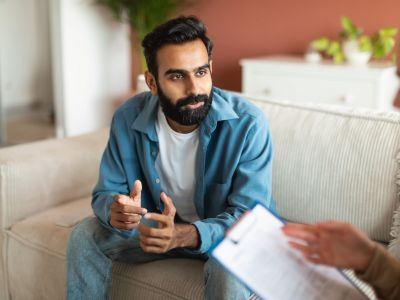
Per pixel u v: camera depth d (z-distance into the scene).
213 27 3.92
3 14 4.32
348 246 0.80
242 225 0.86
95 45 4.16
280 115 1.66
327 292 0.81
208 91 1.27
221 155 1.40
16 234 1.66
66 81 3.99
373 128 1.50
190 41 1.24
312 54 3.22
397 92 3.27
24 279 1.64
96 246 1.37
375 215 1.46
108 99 4.38
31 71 4.66
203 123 1.36
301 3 3.51
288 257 0.84
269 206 1.38
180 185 1.45
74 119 4.11
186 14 4.00
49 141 1.97
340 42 3.40
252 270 0.82
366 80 2.83
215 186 1.42
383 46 3.00
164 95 1.28
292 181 1.58
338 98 2.94
